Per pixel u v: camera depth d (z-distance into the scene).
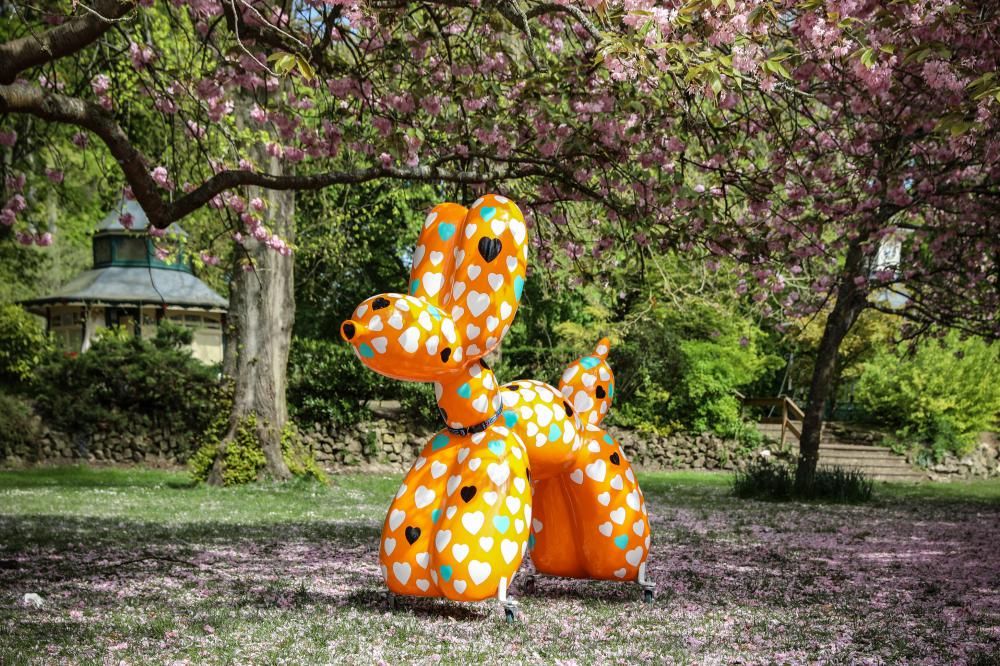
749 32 5.74
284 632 4.57
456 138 7.73
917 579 7.10
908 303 14.98
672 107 6.92
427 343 4.81
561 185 7.89
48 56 5.17
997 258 11.64
